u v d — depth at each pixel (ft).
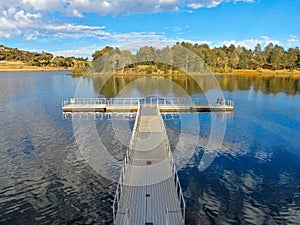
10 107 98.99
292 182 41.86
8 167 46.14
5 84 186.60
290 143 59.67
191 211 33.86
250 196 37.65
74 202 35.83
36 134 64.75
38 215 33.09
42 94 135.74
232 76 228.43
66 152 53.21
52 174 43.78
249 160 50.08
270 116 85.71
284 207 35.27
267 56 282.56
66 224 31.40
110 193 38.04
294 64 268.41
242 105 105.19
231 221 32.24
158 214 27.35
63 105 101.50
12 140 60.08
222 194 37.99
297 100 117.60
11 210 34.01
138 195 30.83
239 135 65.16
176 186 32.91
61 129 69.21
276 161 49.80
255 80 200.85
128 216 26.96
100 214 33.27
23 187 39.60
